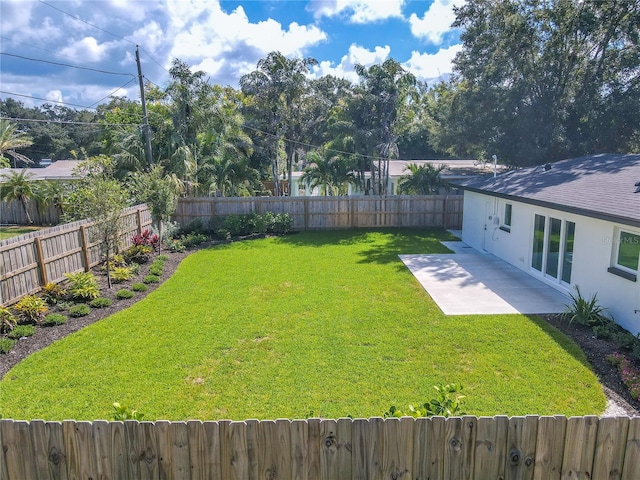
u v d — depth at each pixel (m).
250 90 25.12
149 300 9.60
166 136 19.00
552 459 2.81
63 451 2.82
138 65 16.67
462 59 21.91
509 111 20.50
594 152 20.47
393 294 9.83
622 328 7.68
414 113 24.03
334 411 5.23
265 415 5.18
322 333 7.62
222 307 9.09
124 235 12.72
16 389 5.84
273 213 18.92
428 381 5.92
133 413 3.45
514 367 6.29
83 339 7.46
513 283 10.55
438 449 2.80
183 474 2.84
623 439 2.78
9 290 8.59
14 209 22.33
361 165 23.25
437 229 19.16
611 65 20.11
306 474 2.83
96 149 35.00
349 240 16.78
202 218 18.80
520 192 11.40
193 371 6.30
